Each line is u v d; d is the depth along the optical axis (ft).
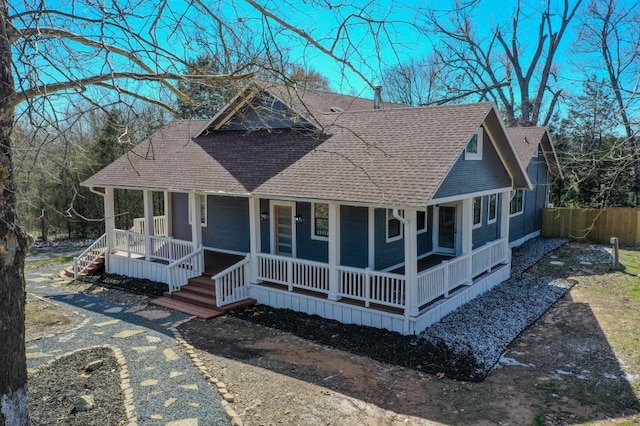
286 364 29.66
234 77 18.86
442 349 31.81
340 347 32.45
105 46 15.11
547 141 77.30
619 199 79.71
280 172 42.42
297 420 22.84
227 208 53.42
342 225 43.91
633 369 29.07
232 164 47.93
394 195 33.01
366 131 44.57
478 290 44.50
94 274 55.62
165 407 23.29
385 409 24.20
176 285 45.24
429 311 35.58
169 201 59.98
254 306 41.68
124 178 53.31
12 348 16.25
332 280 37.55
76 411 22.82
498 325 36.70
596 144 57.57
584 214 75.25
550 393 26.16
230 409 23.16
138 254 54.13
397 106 70.79
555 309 41.83
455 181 38.99
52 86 15.81
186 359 29.86
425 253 51.52
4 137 15.23
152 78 17.69
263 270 42.34
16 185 16.74
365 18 18.37
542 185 76.43
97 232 87.92
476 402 25.12
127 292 48.19
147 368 28.32
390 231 44.73
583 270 55.72
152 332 35.47
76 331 35.86
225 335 34.99
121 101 15.76
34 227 84.23
